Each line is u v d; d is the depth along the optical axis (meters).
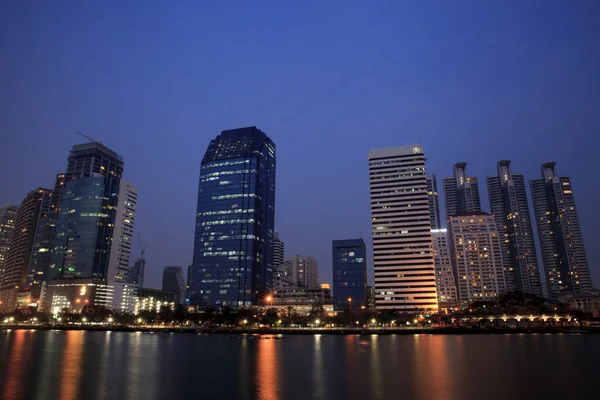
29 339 166.25
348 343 155.00
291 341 169.25
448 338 185.62
